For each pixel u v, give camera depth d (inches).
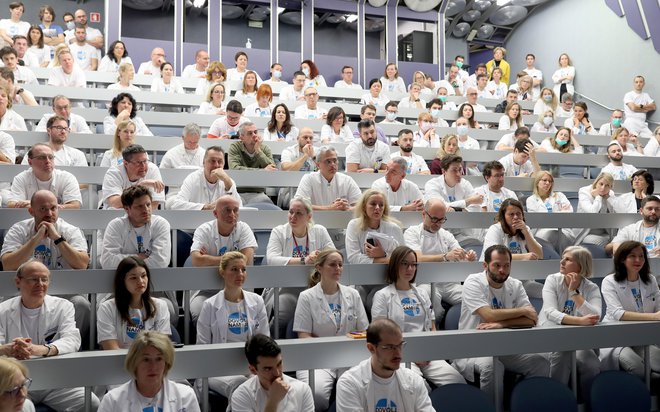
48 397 119.1
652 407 148.8
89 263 156.6
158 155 255.8
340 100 397.7
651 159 290.5
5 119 235.1
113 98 276.5
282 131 268.4
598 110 462.3
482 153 267.7
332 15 487.2
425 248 177.8
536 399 125.3
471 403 120.8
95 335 136.5
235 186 193.3
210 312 133.8
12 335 120.6
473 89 378.9
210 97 303.9
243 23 490.0
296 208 163.0
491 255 148.2
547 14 518.3
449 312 160.4
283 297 156.4
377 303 146.5
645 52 420.8
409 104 373.4
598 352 158.6
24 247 140.1
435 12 494.6
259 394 111.7
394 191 206.7
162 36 460.1
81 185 201.8
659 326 138.9
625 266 159.2
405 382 115.8
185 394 106.7
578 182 249.8
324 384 131.6
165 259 151.0
